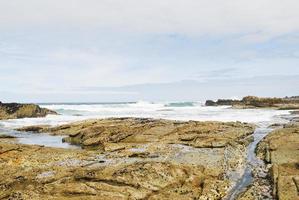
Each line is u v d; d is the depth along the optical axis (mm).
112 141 33312
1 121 56406
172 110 86875
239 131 36281
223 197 17484
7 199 16438
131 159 24938
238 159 25234
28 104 64688
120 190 17234
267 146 27828
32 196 16641
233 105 105625
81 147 32438
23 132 43656
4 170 21422
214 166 23016
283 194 16438
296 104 92750
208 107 101688
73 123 44219
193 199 16953
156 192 17609
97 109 91875
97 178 18578
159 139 33219
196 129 36812
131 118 46375
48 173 20578
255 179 20328
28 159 24266
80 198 16188
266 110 79688
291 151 25578
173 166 20547
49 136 39906
